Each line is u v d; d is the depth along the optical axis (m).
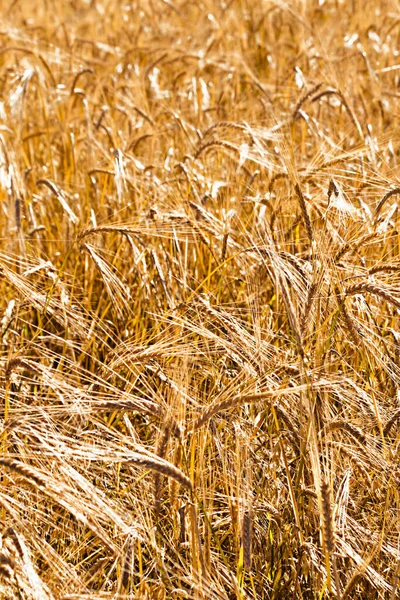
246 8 9.78
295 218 4.11
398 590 3.00
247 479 2.93
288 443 3.40
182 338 3.14
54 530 3.10
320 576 3.03
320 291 3.20
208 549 2.87
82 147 6.28
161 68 7.84
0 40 8.23
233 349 3.18
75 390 2.89
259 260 3.94
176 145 6.00
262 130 5.34
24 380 3.84
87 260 4.67
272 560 3.14
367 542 3.07
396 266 3.23
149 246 4.32
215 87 7.56
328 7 10.09
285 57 8.55
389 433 3.36
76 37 8.26
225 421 3.19
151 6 9.92
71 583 2.69
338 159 4.30
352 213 3.63
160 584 2.80
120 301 4.20
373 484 3.20
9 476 2.72
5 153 4.98
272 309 4.29
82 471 3.18
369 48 8.41
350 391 3.36
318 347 3.10
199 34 9.03
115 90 6.94
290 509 3.27
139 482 3.26
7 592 2.52
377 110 6.55
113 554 2.60
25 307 4.26
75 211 5.35
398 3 8.94
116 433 3.01
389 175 4.69
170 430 2.76
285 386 3.11
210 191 4.93
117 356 3.42
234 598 3.04
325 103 6.52
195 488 2.88
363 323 3.41
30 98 7.00
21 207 4.95
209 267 4.31
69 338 3.94
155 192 4.94
